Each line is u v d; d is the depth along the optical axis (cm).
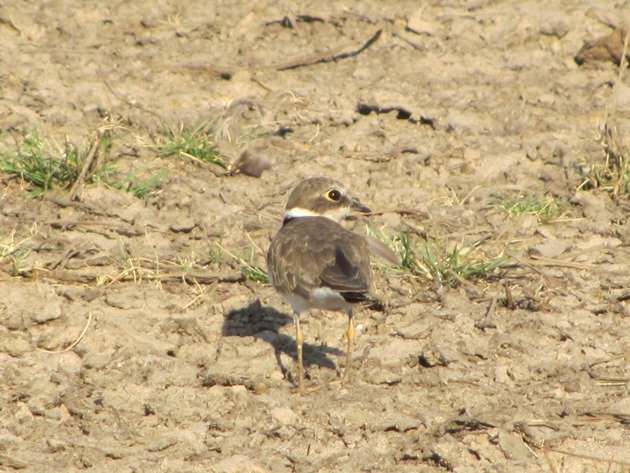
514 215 1447
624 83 1736
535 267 1334
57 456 982
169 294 1259
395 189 1505
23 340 1158
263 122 1630
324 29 1862
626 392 1093
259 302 1245
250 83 1720
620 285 1291
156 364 1123
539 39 1839
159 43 1806
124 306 1220
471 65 1780
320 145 1591
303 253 1086
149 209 1423
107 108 1619
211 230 1384
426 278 1296
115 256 1312
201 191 1469
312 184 1188
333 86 1722
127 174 1481
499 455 994
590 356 1155
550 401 1077
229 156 1547
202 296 1254
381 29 1844
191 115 1631
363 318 1234
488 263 1312
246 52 1794
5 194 1416
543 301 1247
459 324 1205
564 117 1667
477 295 1270
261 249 1348
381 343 1182
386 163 1556
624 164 1516
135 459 980
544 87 1731
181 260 1310
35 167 1444
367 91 1703
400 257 1320
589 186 1524
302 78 1742
